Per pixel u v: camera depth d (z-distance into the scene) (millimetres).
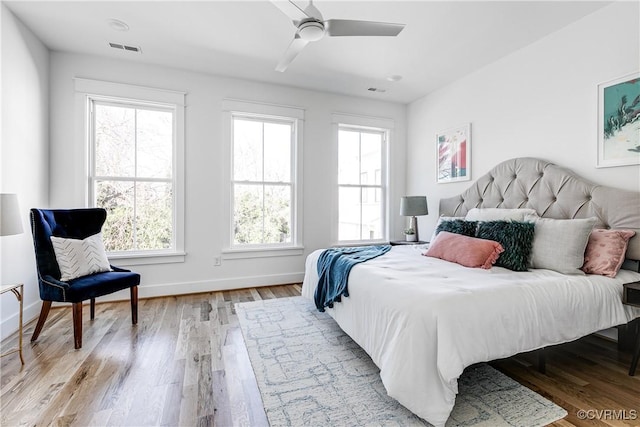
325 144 4152
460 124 3654
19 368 1873
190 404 1544
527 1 2244
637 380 1751
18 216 1982
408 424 1396
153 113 3449
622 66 2209
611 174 2275
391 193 4559
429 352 1377
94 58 3117
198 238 3555
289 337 2336
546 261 2123
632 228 2064
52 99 2994
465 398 1581
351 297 2047
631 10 2158
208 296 3430
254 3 2299
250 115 3787
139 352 2092
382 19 2467
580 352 2102
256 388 1685
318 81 3768
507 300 1556
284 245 4000
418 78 3648
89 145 3184
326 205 4176
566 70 2564
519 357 2021
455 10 2355
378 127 4434
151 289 3361
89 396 1601
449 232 2727
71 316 2768
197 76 3510
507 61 3078
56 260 2307
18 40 2504
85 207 3111
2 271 2309
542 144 2758
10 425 1383
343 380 1757
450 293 1528
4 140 2348
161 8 2359
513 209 2699
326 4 2281
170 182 3514
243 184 3844
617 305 1844
